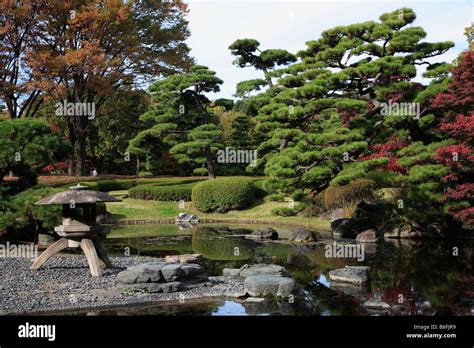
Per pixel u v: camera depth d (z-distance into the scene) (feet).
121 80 110.63
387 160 52.29
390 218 61.46
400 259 44.73
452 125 48.98
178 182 107.55
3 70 94.27
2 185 50.65
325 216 75.36
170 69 113.70
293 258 46.11
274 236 62.13
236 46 97.91
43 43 100.99
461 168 51.70
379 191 71.00
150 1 110.11
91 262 35.68
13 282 33.30
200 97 106.93
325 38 62.23
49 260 41.63
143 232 68.59
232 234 66.18
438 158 50.42
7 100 98.48
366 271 36.17
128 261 41.96
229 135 125.70
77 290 31.37
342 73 55.83
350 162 55.93
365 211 64.54
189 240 59.88
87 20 94.73
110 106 126.00
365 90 60.75
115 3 95.96
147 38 111.65
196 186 90.89
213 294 31.17
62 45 97.50
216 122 129.49
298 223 75.56
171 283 31.78
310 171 54.49
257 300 30.01
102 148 131.64
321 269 40.37
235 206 88.99
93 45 93.25
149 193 96.78
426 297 30.78
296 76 62.34
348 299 30.45
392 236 60.44
